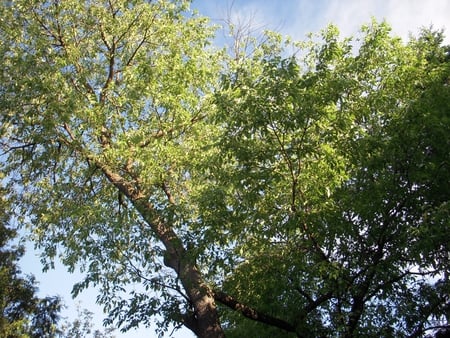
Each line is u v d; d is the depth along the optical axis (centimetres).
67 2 1327
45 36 1321
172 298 1086
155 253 1109
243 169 964
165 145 1159
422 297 1076
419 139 944
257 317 1030
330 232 971
